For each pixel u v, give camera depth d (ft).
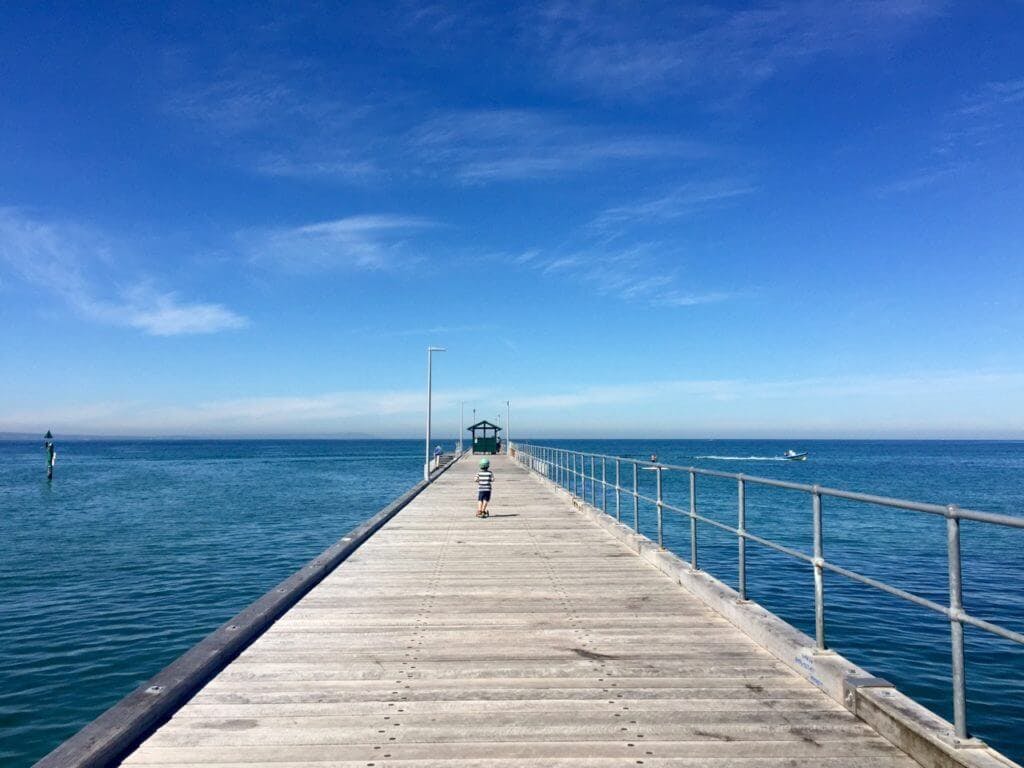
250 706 15.57
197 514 109.29
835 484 173.88
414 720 14.75
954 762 11.62
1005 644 36.94
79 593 53.11
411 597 26.30
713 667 18.08
